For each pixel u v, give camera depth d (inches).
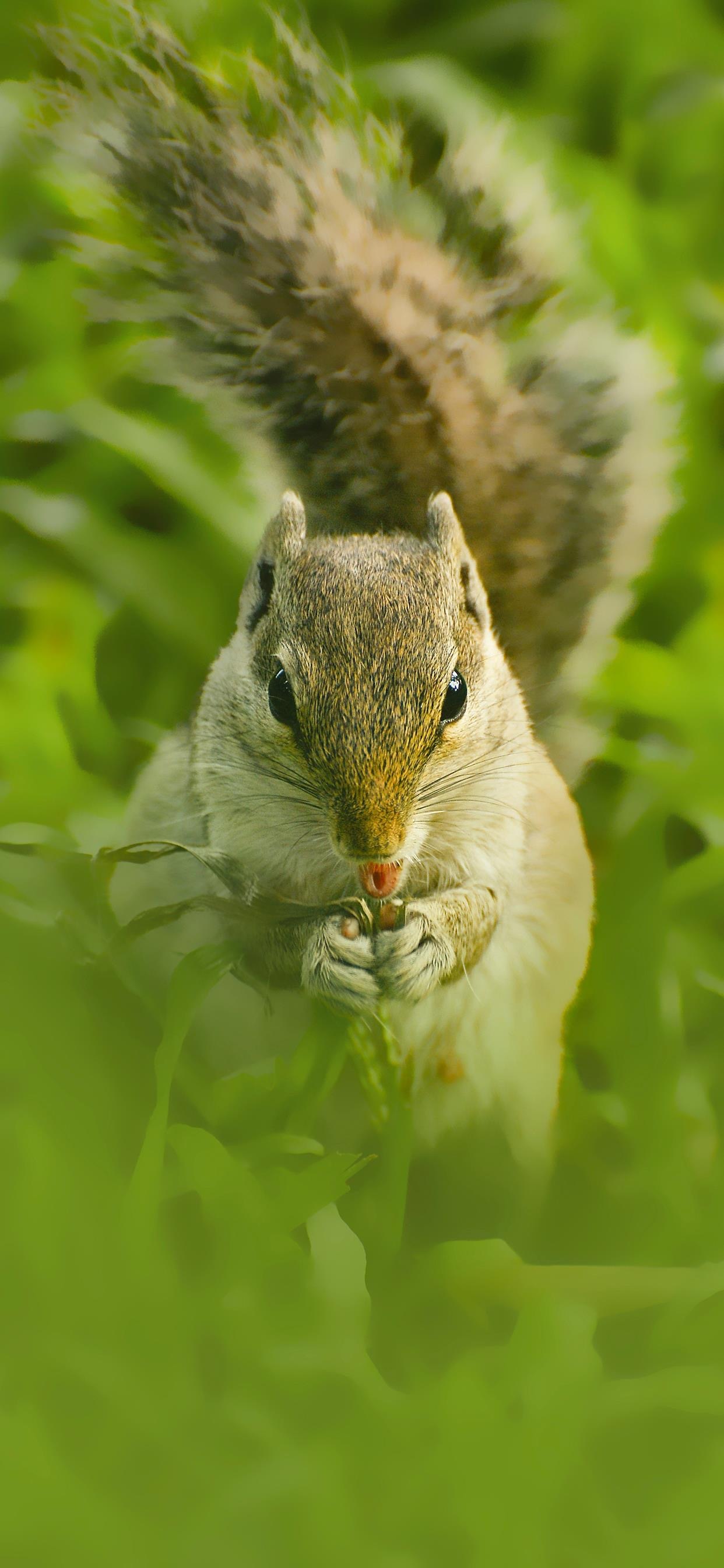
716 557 87.4
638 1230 82.8
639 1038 83.6
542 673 85.2
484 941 83.2
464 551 83.4
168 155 84.6
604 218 88.3
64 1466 80.4
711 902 84.9
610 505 85.2
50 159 84.6
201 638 86.7
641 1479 81.0
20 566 87.4
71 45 84.4
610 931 84.4
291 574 83.0
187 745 83.9
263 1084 82.4
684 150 91.4
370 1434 80.7
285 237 84.7
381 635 82.6
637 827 84.6
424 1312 82.0
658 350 85.8
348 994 82.4
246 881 82.9
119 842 84.4
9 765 85.4
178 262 84.6
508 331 85.1
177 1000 81.8
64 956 83.0
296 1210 81.6
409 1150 82.3
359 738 82.5
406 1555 80.4
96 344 88.3
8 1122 81.7
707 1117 83.5
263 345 84.7
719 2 96.1
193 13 85.2
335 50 89.1
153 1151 81.4
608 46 92.5
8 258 88.4
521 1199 83.5
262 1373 81.0
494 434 85.0
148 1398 80.7
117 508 88.0
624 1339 82.0
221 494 87.0
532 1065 83.5
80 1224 81.3
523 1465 80.5
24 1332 81.0
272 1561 80.3
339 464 84.9
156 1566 80.2
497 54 93.0
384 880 82.4
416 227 85.0
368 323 84.7
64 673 86.5
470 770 83.1
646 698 85.7
